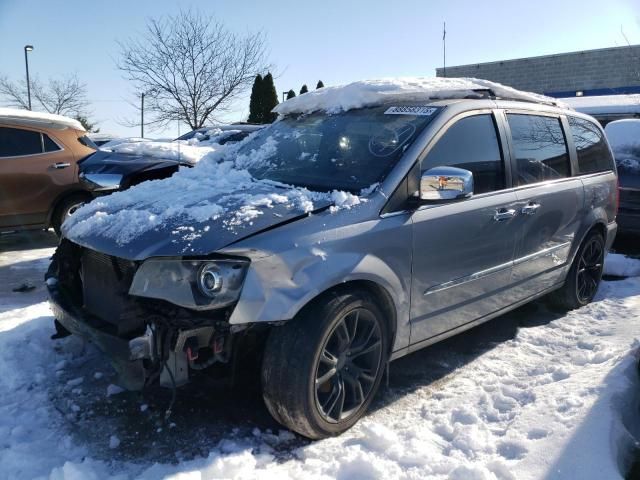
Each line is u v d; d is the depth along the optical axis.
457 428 3.07
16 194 7.68
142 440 3.02
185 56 21.30
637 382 3.32
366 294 3.10
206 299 2.65
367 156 3.54
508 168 4.13
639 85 24.31
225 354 2.77
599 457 2.62
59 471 2.66
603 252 5.50
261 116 22.64
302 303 2.79
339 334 3.01
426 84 4.15
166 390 3.44
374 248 3.11
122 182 6.50
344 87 4.23
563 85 28.52
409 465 2.78
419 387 3.68
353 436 3.08
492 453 2.84
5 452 2.85
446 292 3.63
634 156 7.39
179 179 3.93
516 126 4.33
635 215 7.20
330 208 3.08
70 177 8.03
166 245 2.75
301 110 4.41
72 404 3.36
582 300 5.30
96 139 20.92
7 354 3.88
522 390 3.49
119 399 3.42
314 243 2.89
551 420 2.98
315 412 2.93
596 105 13.26
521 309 5.27
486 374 3.84
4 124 7.64
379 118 3.83
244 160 4.13
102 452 2.91
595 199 5.20
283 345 2.84
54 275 3.69
